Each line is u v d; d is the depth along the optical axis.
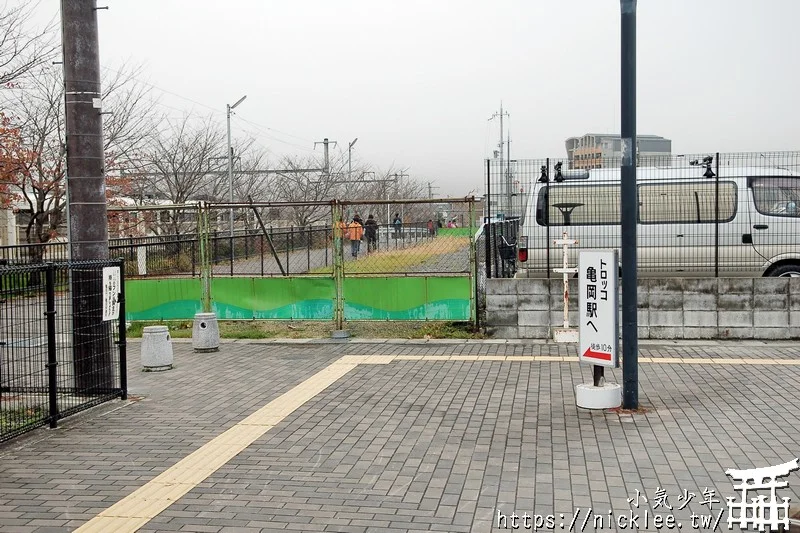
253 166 39.81
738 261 12.89
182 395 8.93
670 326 11.87
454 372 9.88
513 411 7.79
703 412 7.59
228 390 9.16
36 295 8.38
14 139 21.22
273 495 5.57
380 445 6.74
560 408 7.86
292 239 17.81
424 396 8.59
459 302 12.57
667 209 13.09
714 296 11.74
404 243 14.05
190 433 7.30
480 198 14.41
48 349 7.63
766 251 12.80
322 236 17.98
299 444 6.83
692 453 6.30
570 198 13.27
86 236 9.05
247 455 6.55
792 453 6.26
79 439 7.16
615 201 13.14
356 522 5.02
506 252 15.45
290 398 8.63
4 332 8.31
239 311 13.30
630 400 7.69
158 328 10.51
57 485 5.90
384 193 45.59
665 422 7.25
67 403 8.40
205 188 33.16
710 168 12.63
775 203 12.91
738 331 11.73
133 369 10.55
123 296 8.80
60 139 22.06
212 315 12.01
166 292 13.75
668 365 9.93
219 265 17.44
